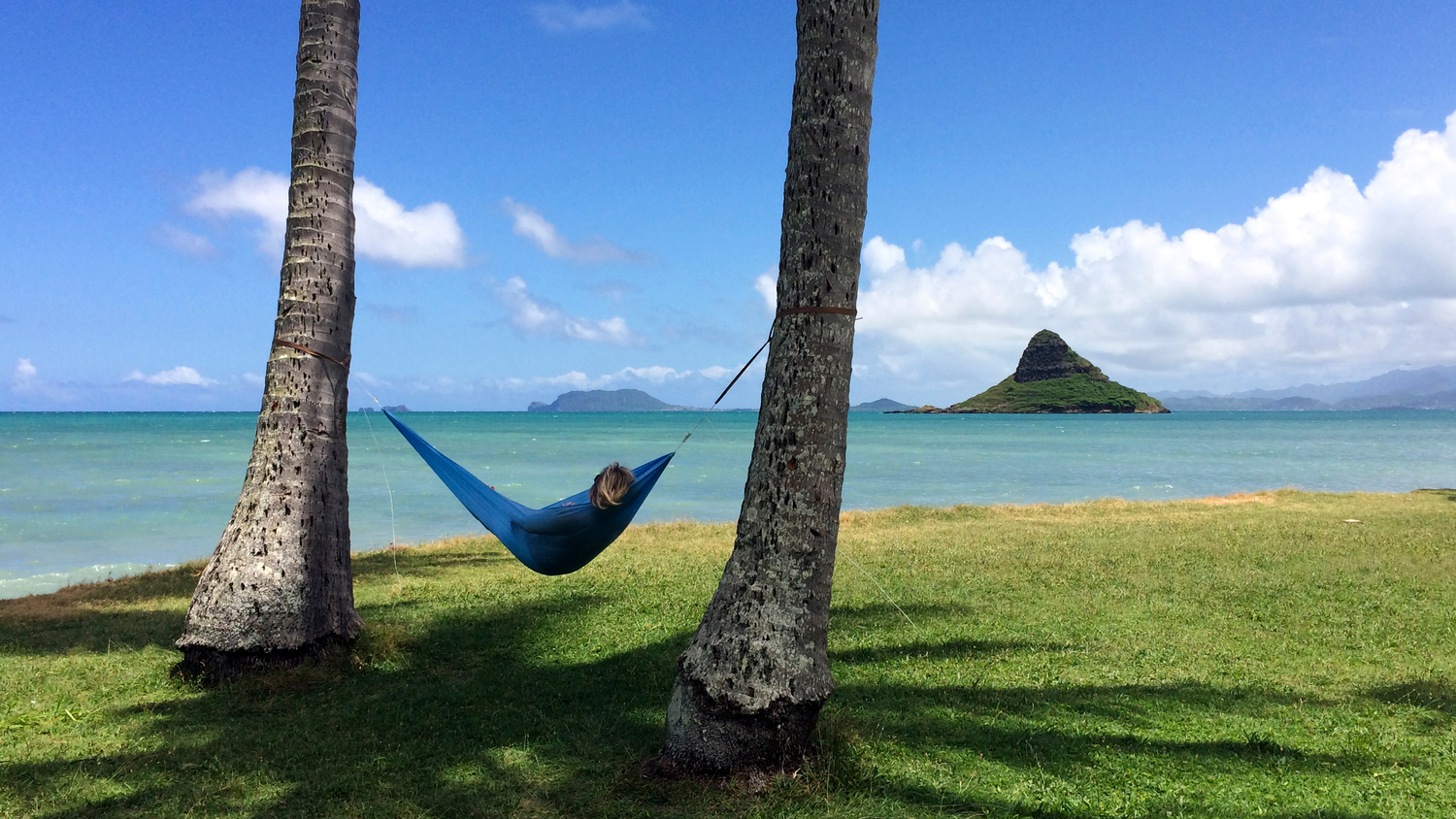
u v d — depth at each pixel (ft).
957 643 27.22
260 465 23.44
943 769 16.63
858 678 23.24
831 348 16.11
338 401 24.49
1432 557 43.21
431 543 54.39
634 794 15.29
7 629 29.68
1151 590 35.91
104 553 52.85
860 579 38.70
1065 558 44.21
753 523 16.24
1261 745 18.01
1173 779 16.24
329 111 24.40
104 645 27.20
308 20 24.52
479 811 14.66
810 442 16.01
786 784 15.42
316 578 23.59
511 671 23.98
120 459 133.80
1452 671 23.80
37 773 16.26
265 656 22.57
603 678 23.12
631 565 43.60
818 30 16.16
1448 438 280.31
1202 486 105.81
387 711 20.17
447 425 405.18
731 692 15.40
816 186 16.11
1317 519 61.05
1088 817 14.56
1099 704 20.97
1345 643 26.86
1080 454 177.68
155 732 18.95
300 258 23.95
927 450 192.75
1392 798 15.38
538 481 102.68
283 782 15.99
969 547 48.37
